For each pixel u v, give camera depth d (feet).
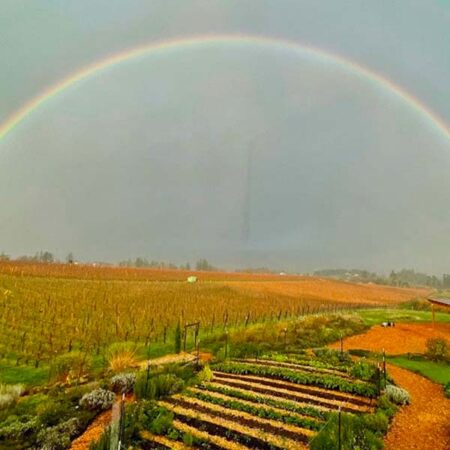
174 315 109.19
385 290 352.28
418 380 57.11
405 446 34.22
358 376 52.39
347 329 99.09
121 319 97.14
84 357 59.67
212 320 104.27
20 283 131.23
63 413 39.52
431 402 47.34
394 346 82.38
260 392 46.37
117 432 29.73
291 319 110.01
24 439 34.09
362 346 82.02
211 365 59.88
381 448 32.81
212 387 47.26
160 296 142.82
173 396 43.93
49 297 112.06
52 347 71.15
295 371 54.49
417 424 39.86
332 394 46.24
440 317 133.49
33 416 38.45
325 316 113.80
